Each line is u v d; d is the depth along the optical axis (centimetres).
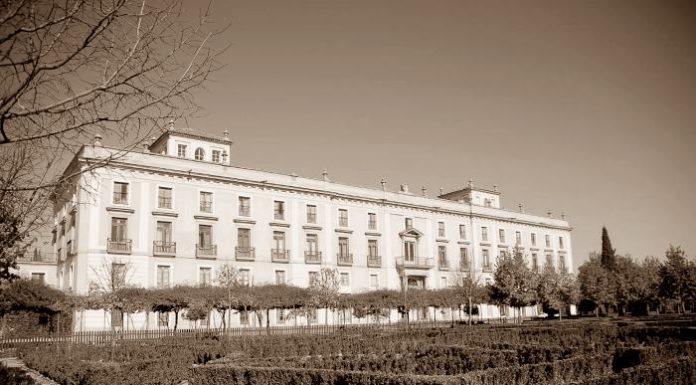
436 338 2786
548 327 3369
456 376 1105
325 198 5294
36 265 4616
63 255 4319
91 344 2848
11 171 779
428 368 1639
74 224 4056
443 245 6259
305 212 5122
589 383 1160
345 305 4206
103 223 3919
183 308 3628
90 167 633
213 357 2223
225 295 3622
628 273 6825
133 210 4072
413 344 2531
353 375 1215
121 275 3519
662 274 5412
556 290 5119
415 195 6144
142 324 3950
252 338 2762
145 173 4197
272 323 4609
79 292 3669
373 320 5138
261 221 4797
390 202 5797
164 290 3481
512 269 4834
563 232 8012
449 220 6419
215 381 1490
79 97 530
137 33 565
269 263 4756
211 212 4516
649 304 6675
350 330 3656
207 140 5103
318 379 1294
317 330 4084
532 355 1798
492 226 6888
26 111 513
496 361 1655
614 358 1636
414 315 5584
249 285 4066
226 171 4662
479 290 5016
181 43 597
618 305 6831
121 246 3953
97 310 3631
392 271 5697
